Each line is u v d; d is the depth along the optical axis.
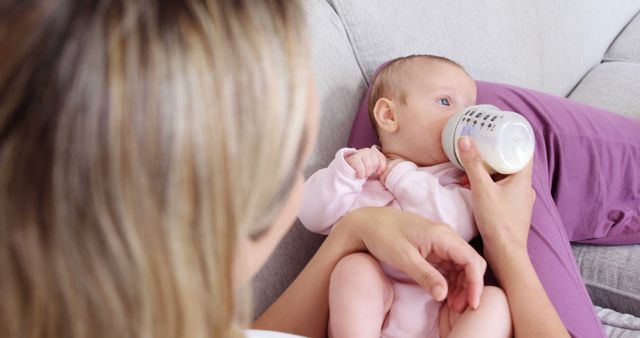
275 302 0.89
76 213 0.27
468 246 0.82
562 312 0.89
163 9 0.28
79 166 0.27
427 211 0.94
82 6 0.26
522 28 1.57
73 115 0.26
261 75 0.30
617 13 2.02
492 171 0.96
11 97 0.26
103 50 0.26
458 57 1.38
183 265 0.30
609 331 1.07
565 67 1.73
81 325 0.30
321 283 0.88
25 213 0.27
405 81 1.09
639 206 1.23
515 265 0.86
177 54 0.27
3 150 0.26
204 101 0.28
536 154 1.12
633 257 1.19
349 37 1.21
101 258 0.28
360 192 1.01
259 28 0.30
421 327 0.87
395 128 1.08
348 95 1.18
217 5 0.29
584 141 1.17
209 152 0.29
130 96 0.27
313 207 0.98
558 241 0.97
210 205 0.30
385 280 0.88
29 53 0.26
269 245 0.42
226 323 0.35
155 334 0.31
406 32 1.27
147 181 0.28
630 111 1.61
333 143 1.13
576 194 1.17
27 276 0.28
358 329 0.81
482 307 0.82
